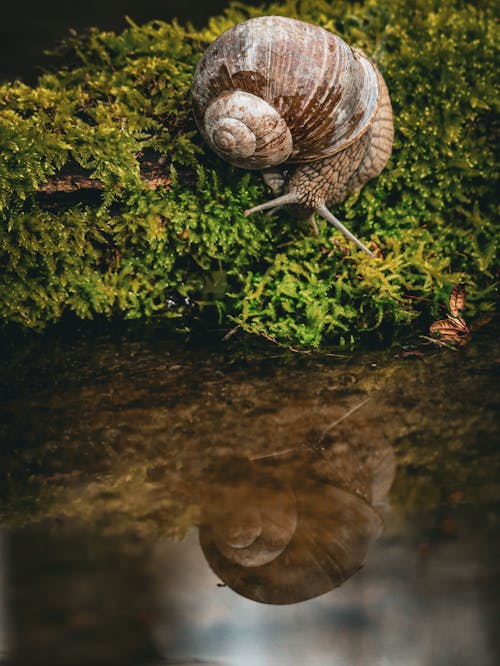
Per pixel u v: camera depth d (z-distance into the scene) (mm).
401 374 225
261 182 250
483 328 244
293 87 225
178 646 165
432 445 201
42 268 251
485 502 186
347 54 228
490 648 163
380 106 242
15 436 207
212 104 230
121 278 255
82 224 248
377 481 192
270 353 236
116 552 179
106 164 243
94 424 211
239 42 225
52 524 184
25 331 250
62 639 164
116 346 242
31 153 240
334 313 244
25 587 172
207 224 249
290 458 199
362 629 167
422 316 251
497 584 171
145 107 251
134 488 193
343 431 206
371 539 180
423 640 165
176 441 205
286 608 171
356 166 243
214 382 224
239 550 179
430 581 172
